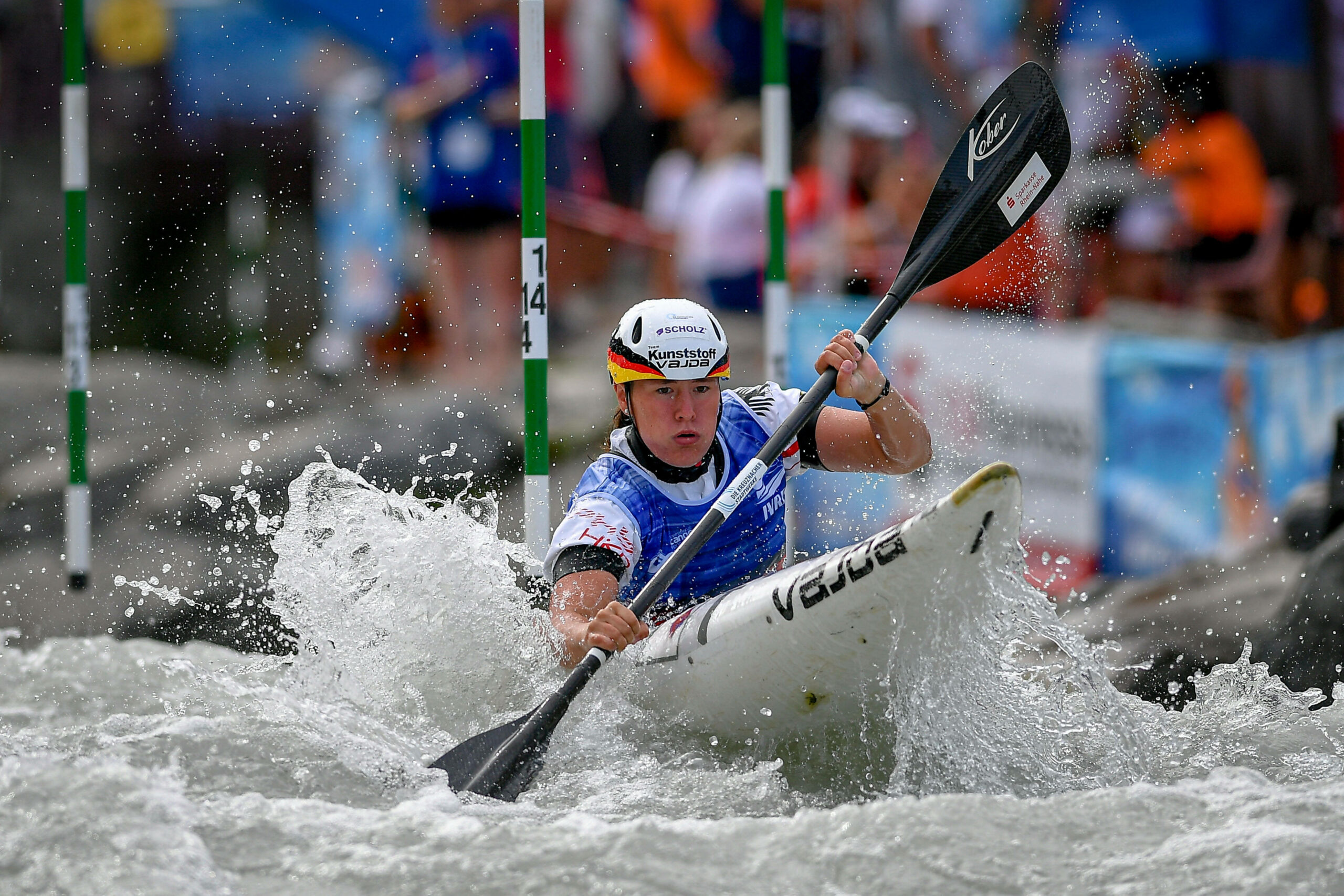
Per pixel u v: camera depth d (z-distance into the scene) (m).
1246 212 30.28
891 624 12.60
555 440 34.91
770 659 13.30
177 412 39.00
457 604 15.75
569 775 13.27
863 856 10.16
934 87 32.12
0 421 39.16
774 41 20.55
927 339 28.50
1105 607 23.08
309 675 15.73
